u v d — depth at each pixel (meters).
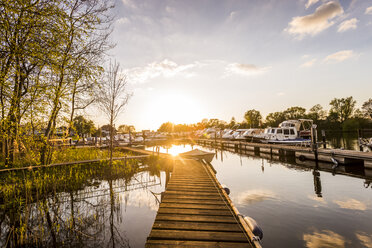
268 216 6.54
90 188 9.38
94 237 5.15
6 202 6.99
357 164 14.55
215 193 7.08
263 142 27.52
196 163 14.13
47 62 7.57
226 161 19.36
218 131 53.12
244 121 84.19
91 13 8.63
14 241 4.82
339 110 67.38
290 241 5.07
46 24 7.18
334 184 10.24
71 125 10.90
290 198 8.26
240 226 4.48
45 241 4.89
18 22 6.75
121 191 9.17
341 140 36.81
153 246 3.66
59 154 12.91
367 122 57.19
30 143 8.59
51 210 6.81
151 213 6.75
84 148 20.66
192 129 112.19
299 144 24.27
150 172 13.92
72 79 9.64
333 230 5.59
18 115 8.09
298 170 14.05
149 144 43.31
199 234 4.11
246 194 8.88
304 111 72.38
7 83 7.09
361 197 8.25
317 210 6.97
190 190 7.47
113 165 13.08
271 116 77.88
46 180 8.62
